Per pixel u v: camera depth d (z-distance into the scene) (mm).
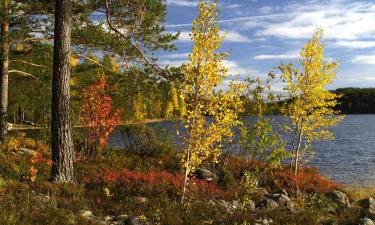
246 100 18469
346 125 101250
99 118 18094
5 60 17781
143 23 16609
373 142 55312
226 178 15516
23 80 20625
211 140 11680
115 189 12367
